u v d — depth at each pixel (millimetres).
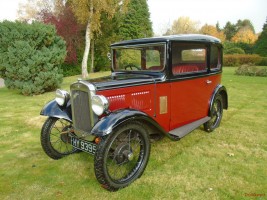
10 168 3568
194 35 4234
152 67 3848
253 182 3100
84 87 3076
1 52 9008
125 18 27203
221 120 5719
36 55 8906
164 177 3240
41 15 18031
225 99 5312
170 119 3957
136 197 2848
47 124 3664
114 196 2873
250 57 25766
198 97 4457
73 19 17453
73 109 3363
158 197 2838
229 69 20906
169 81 3766
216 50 4891
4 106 7586
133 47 4016
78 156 3891
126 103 3334
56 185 3123
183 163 3611
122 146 3070
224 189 2965
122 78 3582
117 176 3135
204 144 4312
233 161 3658
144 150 3244
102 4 15102
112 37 21750
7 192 2980
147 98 3562
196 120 4543
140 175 3221
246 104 7367
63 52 9883
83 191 2984
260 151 3988
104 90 3109
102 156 2791
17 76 9164
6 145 4434
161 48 3672
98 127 2795
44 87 9562
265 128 5152
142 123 3215
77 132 3357
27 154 4039
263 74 14805
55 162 3736
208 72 4609
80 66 19297
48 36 9250
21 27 8859
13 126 5543
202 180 3160
